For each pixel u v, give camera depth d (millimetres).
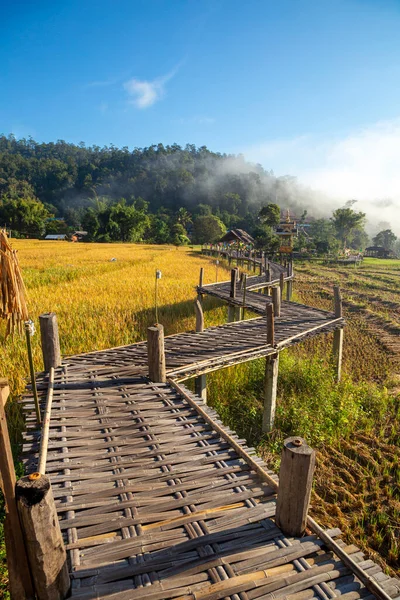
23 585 2461
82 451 4156
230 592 2635
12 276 3471
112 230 70188
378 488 6176
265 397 7777
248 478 3867
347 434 7734
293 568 2900
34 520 2260
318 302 23141
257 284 16797
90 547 2957
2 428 2393
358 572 2859
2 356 8461
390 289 28172
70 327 10820
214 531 3145
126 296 15180
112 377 6008
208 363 6750
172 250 46594
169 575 2738
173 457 4133
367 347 13961
